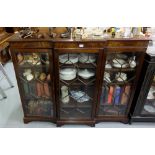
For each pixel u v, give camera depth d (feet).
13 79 9.31
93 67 5.30
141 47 4.87
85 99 6.11
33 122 6.47
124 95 6.01
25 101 6.03
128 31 4.99
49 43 4.69
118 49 4.88
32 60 5.27
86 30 4.96
